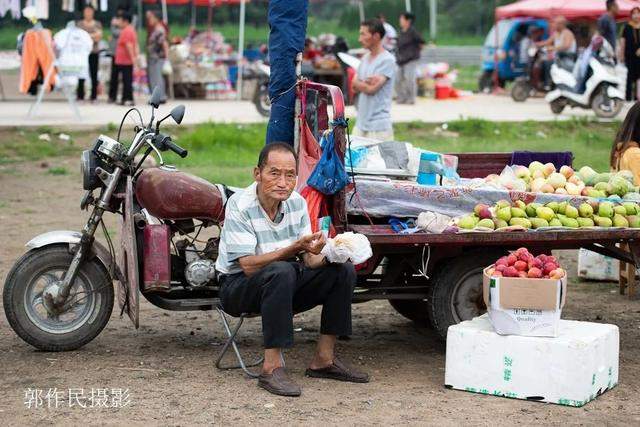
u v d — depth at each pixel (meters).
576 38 26.39
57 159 16.08
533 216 6.98
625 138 8.35
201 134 17.14
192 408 5.76
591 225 7.02
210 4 28.03
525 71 28.16
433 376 6.51
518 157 8.05
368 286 7.17
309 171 6.98
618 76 21.09
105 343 7.15
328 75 23.56
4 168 15.34
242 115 20.20
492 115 21.12
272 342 6.04
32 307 6.77
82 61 18.64
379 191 6.90
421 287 7.12
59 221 11.81
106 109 20.72
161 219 6.71
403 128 18.84
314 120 7.33
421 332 7.75
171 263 6.75
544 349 5.90
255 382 6.27
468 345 6.12
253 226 6.13
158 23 22.55
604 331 6.14
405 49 23.78
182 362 6.70
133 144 6.73
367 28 10.59
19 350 6.90
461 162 8.00
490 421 5.61
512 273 6.04
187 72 24.30
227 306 6.26
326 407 5.81
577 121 20.02
